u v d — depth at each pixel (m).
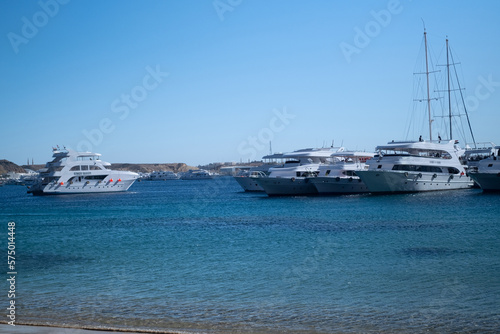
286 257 32.22
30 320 19.11
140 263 31.23
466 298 21.92
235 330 17.91
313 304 21.33
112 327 17.83
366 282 24.98
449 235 39.78
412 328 18.14
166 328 18.11
